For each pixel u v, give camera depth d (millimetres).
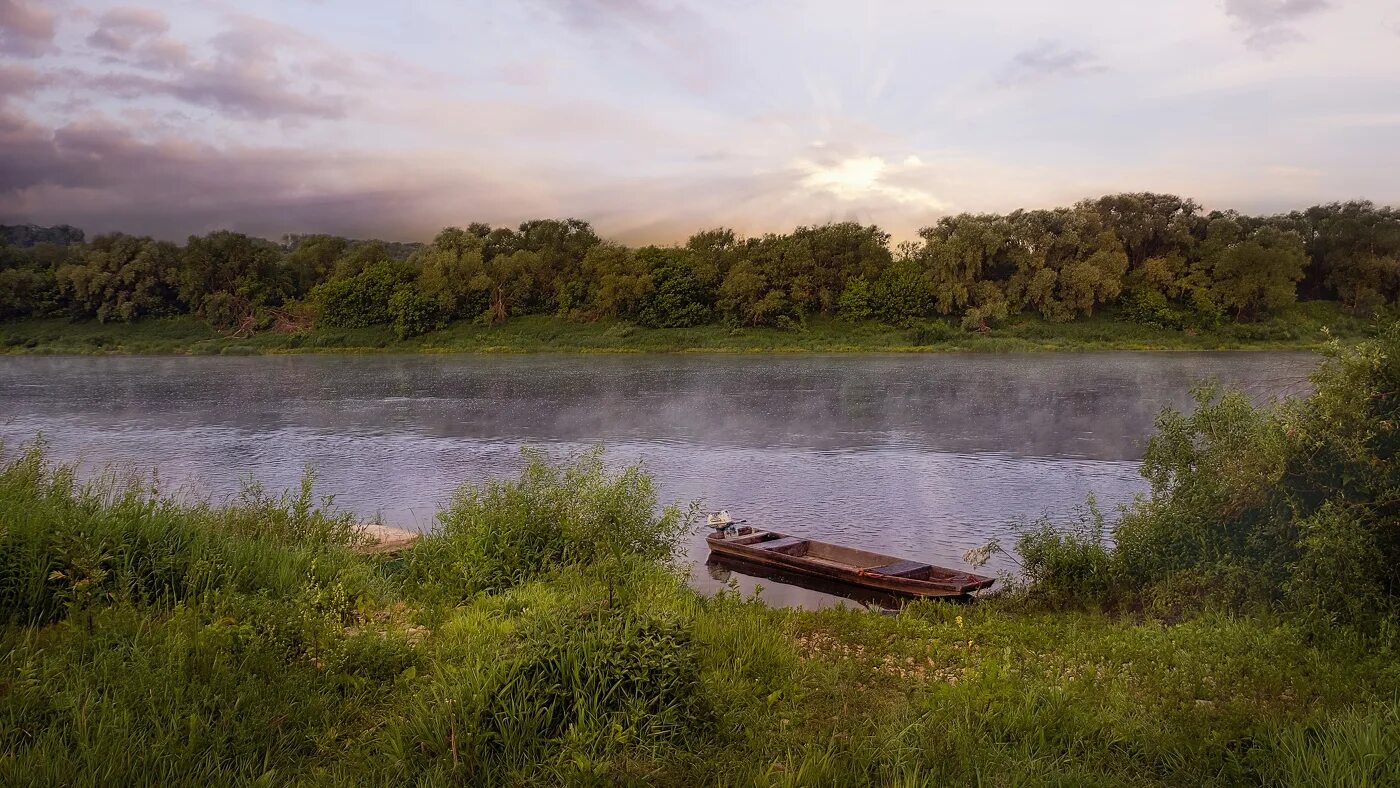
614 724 5547
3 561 7965
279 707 6039
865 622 9945
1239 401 11328
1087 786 5324
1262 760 5637
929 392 46875
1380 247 89375
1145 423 34594
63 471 11961
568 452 29250
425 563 11523
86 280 105875
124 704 5727
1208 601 9977
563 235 114375
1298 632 8266
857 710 6719
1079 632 9398
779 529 18391
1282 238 88688
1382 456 9445
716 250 99750
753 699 6688
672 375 59875
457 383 56125
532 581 10805
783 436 32250
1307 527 9094
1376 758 5316
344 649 7086
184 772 5117
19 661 6445
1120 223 94938
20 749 5160
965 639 9195
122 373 67812
